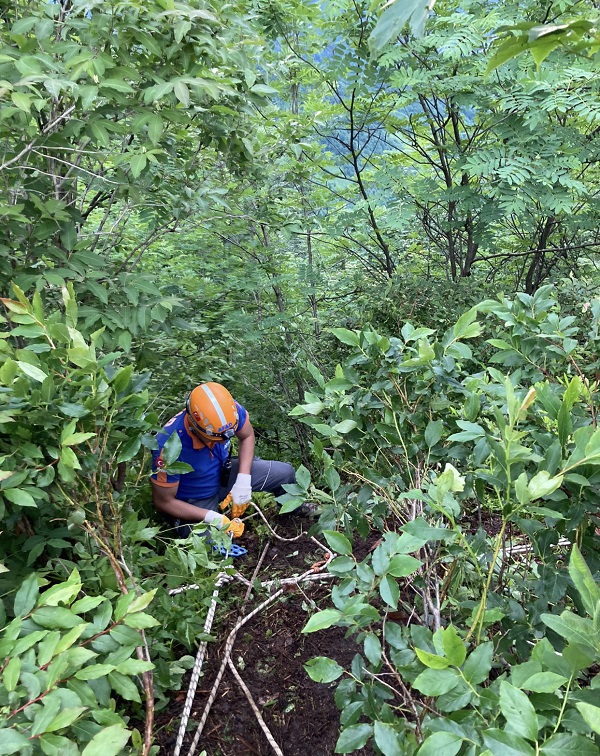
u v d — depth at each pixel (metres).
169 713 1.80
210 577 1.82
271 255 3.89
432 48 3.94
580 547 1.09
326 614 0.91
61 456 1.14
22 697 0.80
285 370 4.02
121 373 1.23
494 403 1.21
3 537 1.55
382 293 3.52
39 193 2.19
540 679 0.66
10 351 1.30
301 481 1.42
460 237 4.74
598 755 0.60
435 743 0.66
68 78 1.76
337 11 3.50
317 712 1.81
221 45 2.03
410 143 4.58
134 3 1.74
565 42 0.62
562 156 3.47
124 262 2.43
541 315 1.43
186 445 2.76
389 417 1.39
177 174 2.74
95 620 0.97
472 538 1.14
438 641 0.79
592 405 1.21
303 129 3.30
